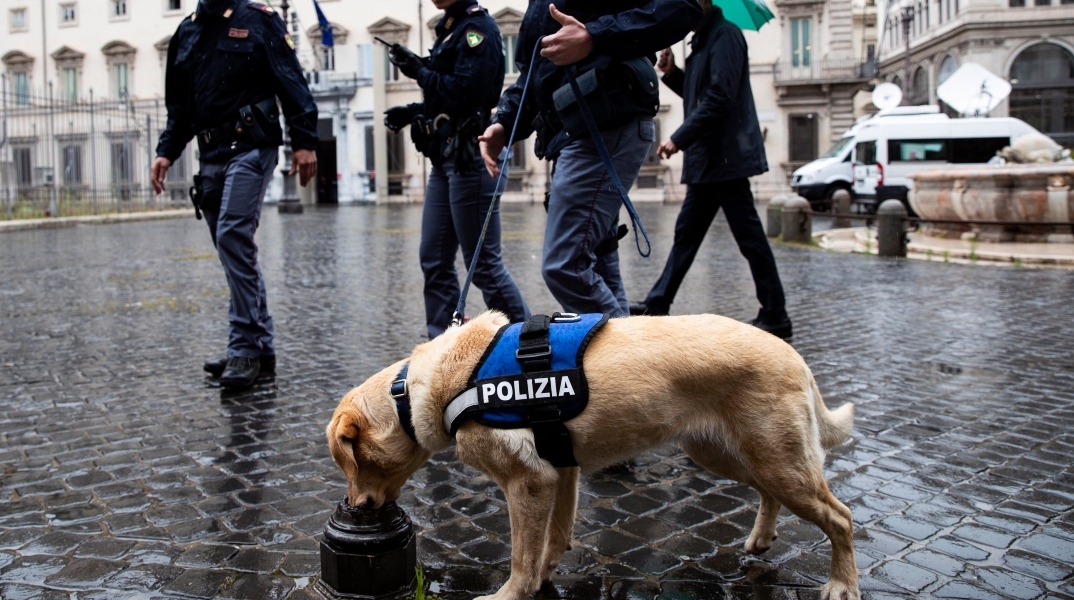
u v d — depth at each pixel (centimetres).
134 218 2606
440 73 462
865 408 436
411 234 1816
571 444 230
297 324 709
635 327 240
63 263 1239
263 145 499
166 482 345
